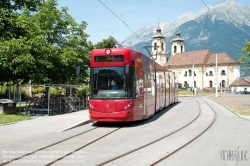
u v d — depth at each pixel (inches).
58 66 991.6
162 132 546.0
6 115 731.4
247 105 1278.3
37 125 609.3
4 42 765.9
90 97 617.3
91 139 468.4
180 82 4864.7
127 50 617.3
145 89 699.4
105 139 474.3
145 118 692.7
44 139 463.5
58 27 1067.9
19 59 743.1
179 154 370.6
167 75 1148.5
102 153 371.9
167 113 933.8
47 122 651.5
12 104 780.6
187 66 4771.2
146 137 492.1
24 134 508.7
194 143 442.3
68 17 1095.0
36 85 832.3
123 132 548.1
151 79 781.9
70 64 1011.9
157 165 319.0
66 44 1093.8
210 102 1609.3
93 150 389.4
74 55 1007.0
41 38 828.0
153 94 792.9
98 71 617.9
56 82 1060.5
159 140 465.7
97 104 605.0
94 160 336.2
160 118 789.2
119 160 337.7
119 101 595.5
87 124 657.6
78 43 1097.4
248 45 1087.0
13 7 901.8
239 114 863.7
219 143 441.4
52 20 1042.7
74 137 486.9
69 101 903.7
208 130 573.3
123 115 593.6
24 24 817.5
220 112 975.6
